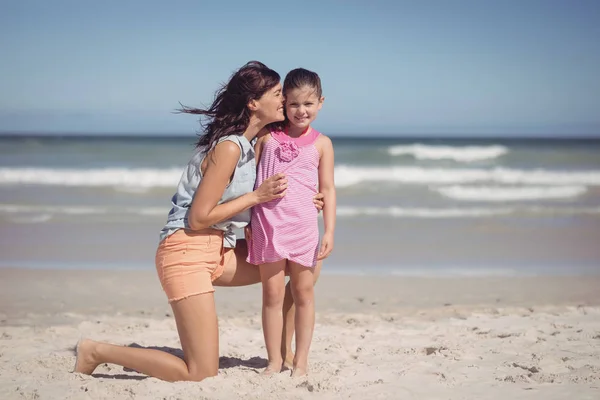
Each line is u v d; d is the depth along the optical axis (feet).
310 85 12.48
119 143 95.14
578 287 25.17
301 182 12.67
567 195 54.29
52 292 23.98
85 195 52.03
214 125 12.66
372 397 11.67
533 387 12.32
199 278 12.38
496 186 58.13
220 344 16.69
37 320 20.04
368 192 55.57
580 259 30.86
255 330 18.47
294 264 12.65
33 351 15.78
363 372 13.52
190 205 12.70
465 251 32.65
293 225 12.50
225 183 12.32
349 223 41.06
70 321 19.95
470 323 19.44
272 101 12.53
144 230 37.70
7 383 12.64
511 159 74.43
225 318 20.24
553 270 28.50
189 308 12.34
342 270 28.30
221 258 13.05
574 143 98.17
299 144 12.88
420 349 15.93
